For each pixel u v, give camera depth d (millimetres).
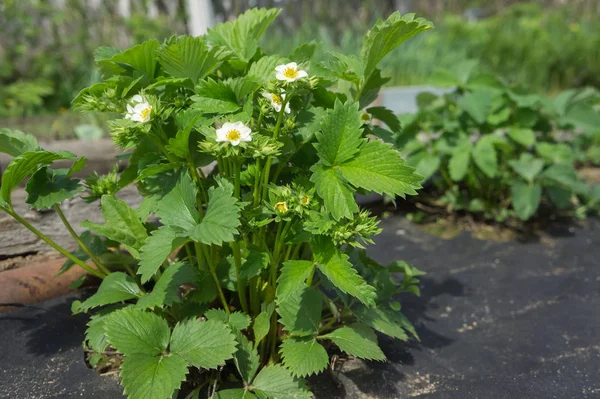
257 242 484
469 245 897
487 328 642
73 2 1479
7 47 1425
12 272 633
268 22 536
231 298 544
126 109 457
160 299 432
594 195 999
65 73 1437
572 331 632
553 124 1078
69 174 499
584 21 2385
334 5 2027
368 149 429
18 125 1076
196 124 448
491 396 514
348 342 474
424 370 553
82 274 659
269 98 443
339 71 491
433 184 1111
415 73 1784
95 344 460
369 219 429
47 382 502
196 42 446
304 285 489
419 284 755
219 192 417
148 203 476
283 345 469
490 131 983
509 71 1922
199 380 493
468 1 3203
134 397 386
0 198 471
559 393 519
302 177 479
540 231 958
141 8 1562
